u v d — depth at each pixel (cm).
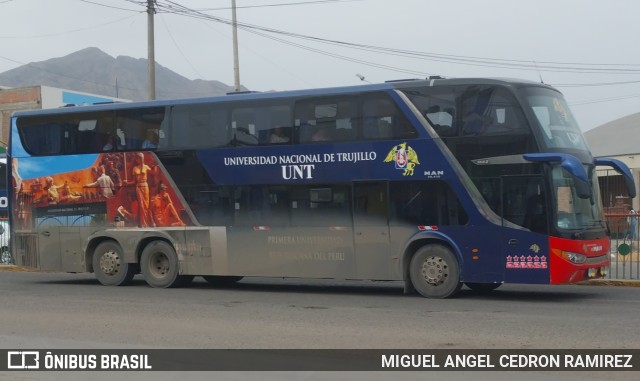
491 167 1342
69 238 1728
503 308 1242
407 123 1403
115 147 1681
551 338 946
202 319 1147
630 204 3080
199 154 1588
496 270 1336
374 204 1424
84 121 1722
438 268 1384
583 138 1411
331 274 1462
